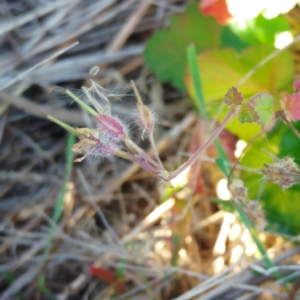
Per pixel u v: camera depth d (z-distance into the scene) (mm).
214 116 200
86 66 277
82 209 239
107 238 233
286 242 185
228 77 197
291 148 178
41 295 226
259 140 187
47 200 251
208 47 227
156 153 110
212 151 209
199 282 209
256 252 201
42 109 265
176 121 272
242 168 183
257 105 113
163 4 276
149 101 275
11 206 258
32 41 278
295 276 174
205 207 228
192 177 212
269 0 190
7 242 240
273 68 191
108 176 261
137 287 210
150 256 222
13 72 272
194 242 221
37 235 236
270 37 209
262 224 140
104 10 283
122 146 109
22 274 233
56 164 267
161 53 238
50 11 284
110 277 206
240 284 184
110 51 278
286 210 181
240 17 195
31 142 272
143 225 226
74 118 263
